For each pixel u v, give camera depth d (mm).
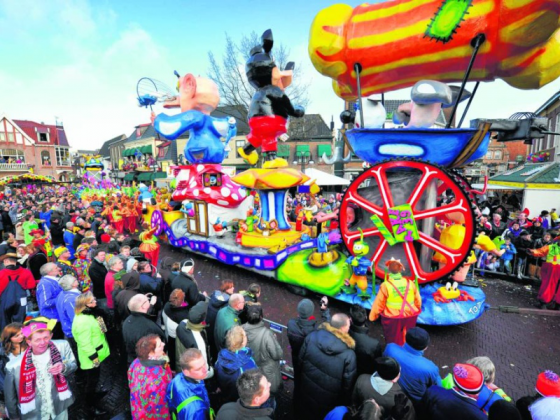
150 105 10406
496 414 1869
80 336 3453
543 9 4320
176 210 11953
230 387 2648
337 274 6465
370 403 2027
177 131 9758
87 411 3656
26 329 2742
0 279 4617
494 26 4805
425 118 5961
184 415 2213
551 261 6137
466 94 6855
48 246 8312
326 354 2727
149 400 2576
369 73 6043
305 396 2844
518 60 5121
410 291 4344
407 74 5914
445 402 2207
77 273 5977
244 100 20000
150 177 37156
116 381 4250
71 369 3057
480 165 42094
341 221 6430
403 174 6293
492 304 6574
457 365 2273
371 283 6328
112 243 5828
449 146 5480
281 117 8547
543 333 5426
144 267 4906
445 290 5656
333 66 6211
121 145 53594
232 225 10352
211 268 9148
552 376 2232
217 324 3516
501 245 7961
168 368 2730
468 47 5113
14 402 2732
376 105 7012
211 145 10203
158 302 4852
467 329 5562
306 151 32812
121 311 4195
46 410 2816
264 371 3105
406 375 2711
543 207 14930
